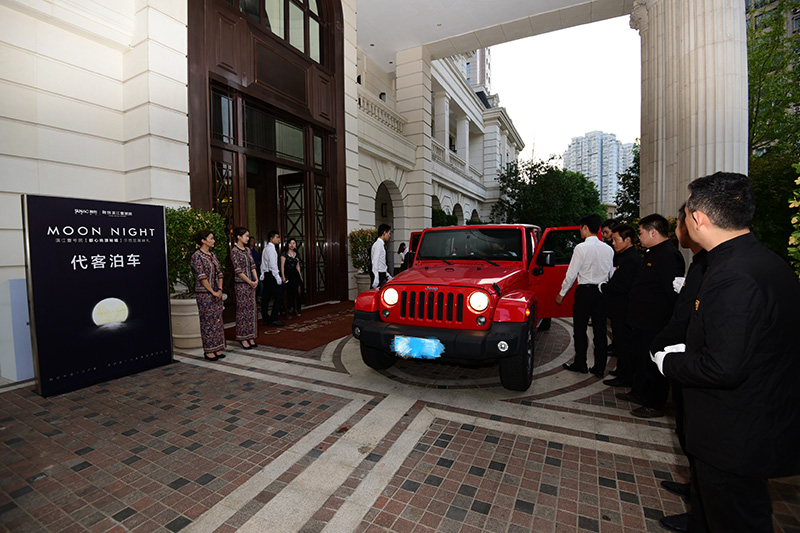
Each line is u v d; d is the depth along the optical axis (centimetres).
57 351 399
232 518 218
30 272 382
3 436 311
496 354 343
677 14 734
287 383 426
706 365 143
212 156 696
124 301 453
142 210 473
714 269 153
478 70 5297
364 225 1298
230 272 748
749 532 145
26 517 219
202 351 556
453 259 511
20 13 514
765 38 1292
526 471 260
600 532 205
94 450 290
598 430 316
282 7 866
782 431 140
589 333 683
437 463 270
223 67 704
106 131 603
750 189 153
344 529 208
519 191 2325
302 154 945
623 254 396
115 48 607
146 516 220
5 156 505
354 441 300
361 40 1531
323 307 948
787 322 141
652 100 939
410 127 1617
